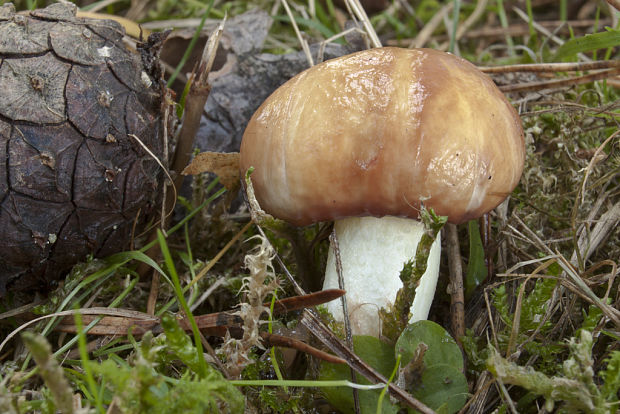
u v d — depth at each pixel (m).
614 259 0.19
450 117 0.16
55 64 0.17
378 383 0.16
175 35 0.23
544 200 0.20
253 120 0.17
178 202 0.21
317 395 0.17
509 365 0.15
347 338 0.17
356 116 0.16
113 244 0.18
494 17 0.33
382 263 0.17
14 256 0.17
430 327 0.17
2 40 0.17
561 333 0.18
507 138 0.17
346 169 0.16
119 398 0.14
